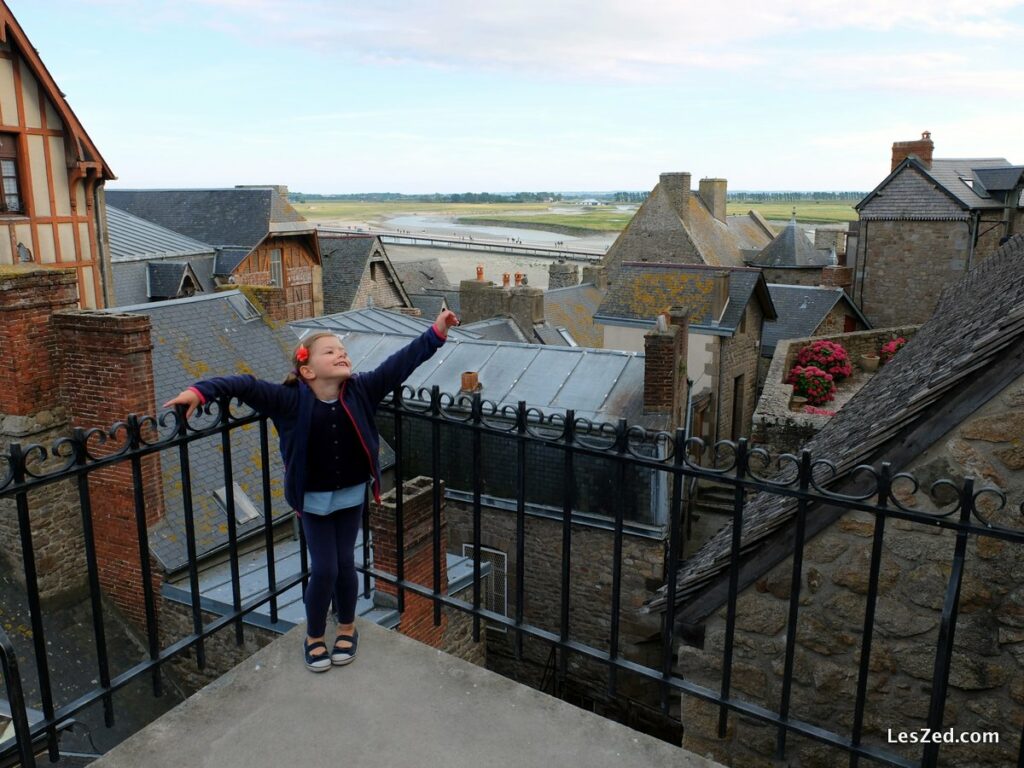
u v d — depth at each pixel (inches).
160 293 1101.1
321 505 143.4
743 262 1855.3
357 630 164.6
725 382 991.6
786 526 194.7
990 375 171.6
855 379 962.7
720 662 208.2
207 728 136.3
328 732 135.6
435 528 161.9
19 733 113.1
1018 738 178.4
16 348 406.6
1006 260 497.4
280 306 627.2
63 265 765.9
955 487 111.3
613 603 143.2
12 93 707.4
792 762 203.2
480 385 626.5
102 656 132.6
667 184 1760.6
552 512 578.9
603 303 1064.2
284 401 138.6
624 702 571.2
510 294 1185.4
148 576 138.5
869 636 122.5
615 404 618.2
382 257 1653.5
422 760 129.5
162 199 1441.9
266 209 1375.5
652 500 550.3
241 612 158.1
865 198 1298.0
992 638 178.2
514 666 612.4
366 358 741.3
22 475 115.9
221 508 474.3
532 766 129.0
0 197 714.8
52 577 431.8
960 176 1290.6
